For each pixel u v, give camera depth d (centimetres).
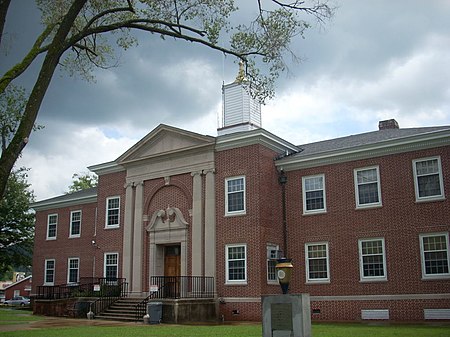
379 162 2603
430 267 2372
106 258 3338
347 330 1838
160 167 3131
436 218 2391
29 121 1247
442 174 2406
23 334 1772
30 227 5244
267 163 2814
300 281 2725
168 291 2919
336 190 2711
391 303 2431
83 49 1753
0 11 1208
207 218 2834
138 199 3197
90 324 2345
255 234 2644
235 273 2681
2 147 1466
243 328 2028
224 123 3341
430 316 2314
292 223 2816
